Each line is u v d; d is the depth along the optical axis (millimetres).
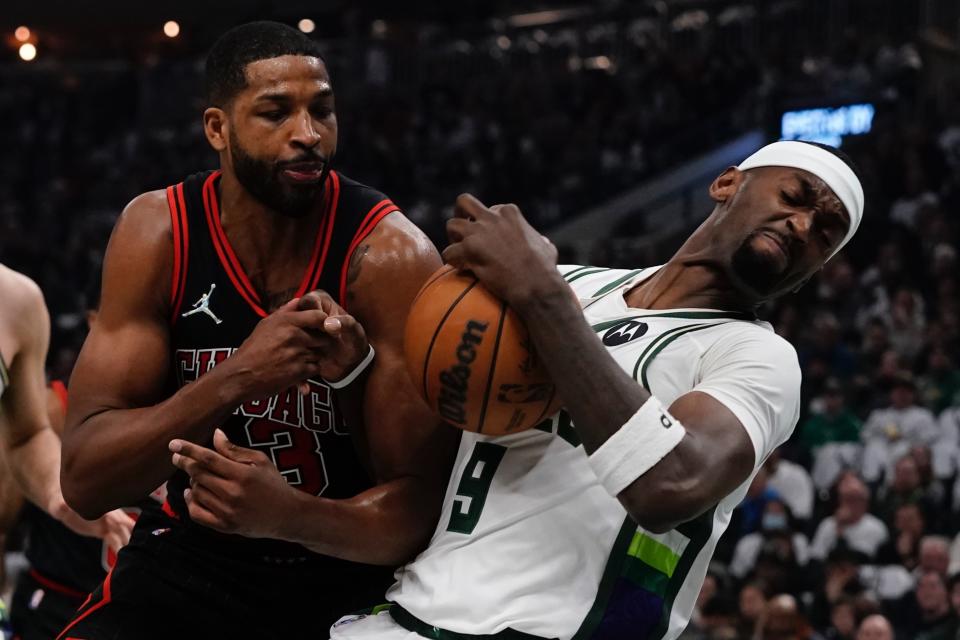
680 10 17453
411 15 19906
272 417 2506
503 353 2129
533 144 16281
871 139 13336
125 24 21406
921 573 7195
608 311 2535
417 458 2432
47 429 3479
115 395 2416
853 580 7133
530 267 2100
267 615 2674
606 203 15211
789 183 2395
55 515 3406
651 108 16156
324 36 20297
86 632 2598
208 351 2498
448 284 2199
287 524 2268
